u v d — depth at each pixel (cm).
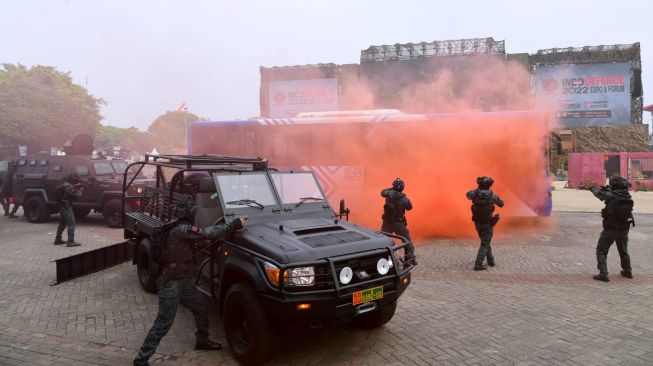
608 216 715
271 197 545
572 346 467
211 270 484
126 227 767
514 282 715
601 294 648
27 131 4538
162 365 425
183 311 587
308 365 423
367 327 512
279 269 388
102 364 428
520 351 455
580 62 3011
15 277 750
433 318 552
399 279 445
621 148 2944
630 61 2959
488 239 794
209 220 539
